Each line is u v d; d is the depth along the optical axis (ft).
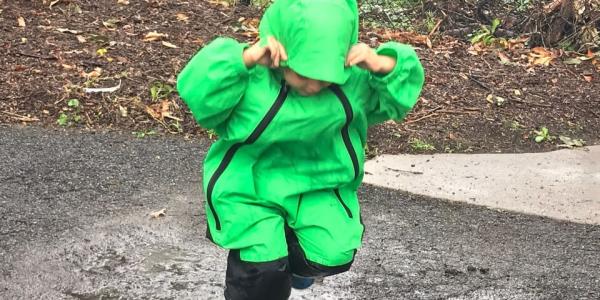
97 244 11.87
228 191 8.13
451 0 28.07
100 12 22.89
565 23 25.55
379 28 26.30
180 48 20.90
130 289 10.73
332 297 10.87
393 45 7.93
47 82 18.10
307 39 7.18
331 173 8.23
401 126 18.10
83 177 14.21
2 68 18.45
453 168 16.17
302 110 7.70
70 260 11.35
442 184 15.34
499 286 11.54
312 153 8.10
